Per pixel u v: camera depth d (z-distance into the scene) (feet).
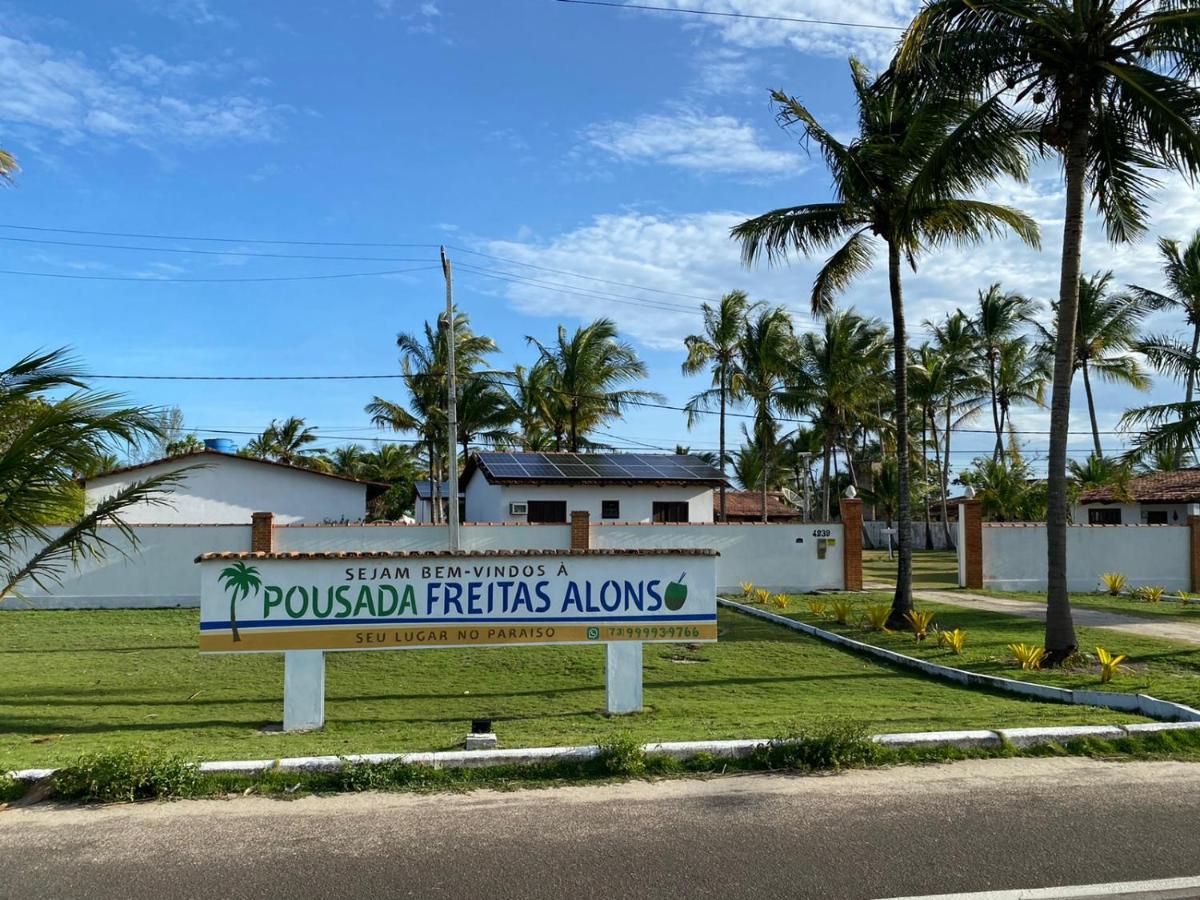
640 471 94.53
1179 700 29.81
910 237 52.49
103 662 44.19
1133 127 40.86
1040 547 76.43
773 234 55.67
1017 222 51.90
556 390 126.62
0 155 54.54
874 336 116.98
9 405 27.91
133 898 13.80
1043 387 137.08
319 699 29.89
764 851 15.71
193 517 91.30
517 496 91.09
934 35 39.86
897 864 15.14
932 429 161.58
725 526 73.56
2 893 13.97
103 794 18.58
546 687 37.86
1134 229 44.91
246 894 13.96
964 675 37.96
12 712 32.30
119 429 28.32
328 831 16.70
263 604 30.04
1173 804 18.37
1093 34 38.45
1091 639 47.37
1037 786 19.56
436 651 46.39
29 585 64.90
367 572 30.68
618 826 16.96
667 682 38.58
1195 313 98.48
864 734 21.89
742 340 118.52
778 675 40.29
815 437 166.09
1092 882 14.46
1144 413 53.93
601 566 32.07
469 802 18.43
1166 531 77.10
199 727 29.78
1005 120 42.63
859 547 74.33
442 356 123.85
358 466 208.74
